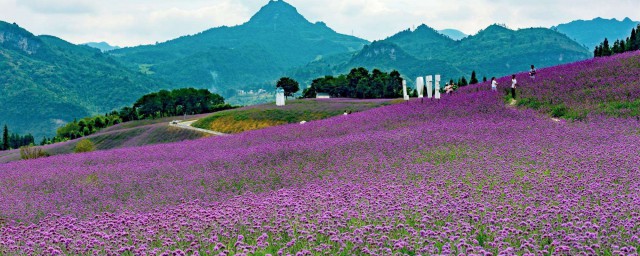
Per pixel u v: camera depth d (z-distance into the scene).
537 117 45.88
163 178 35.03
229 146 51.19
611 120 41.69
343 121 57.03
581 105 47.31
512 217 19.09
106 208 28.61
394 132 44.31
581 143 34.19
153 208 27.33
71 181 36.25
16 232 21.48
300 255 15.97
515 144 35.06
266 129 60.44
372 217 19.94
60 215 26.92
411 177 28.45
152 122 123.81
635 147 31.39
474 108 52.09
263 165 36.75
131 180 35.00
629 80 52.28
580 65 64.31
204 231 19.66
